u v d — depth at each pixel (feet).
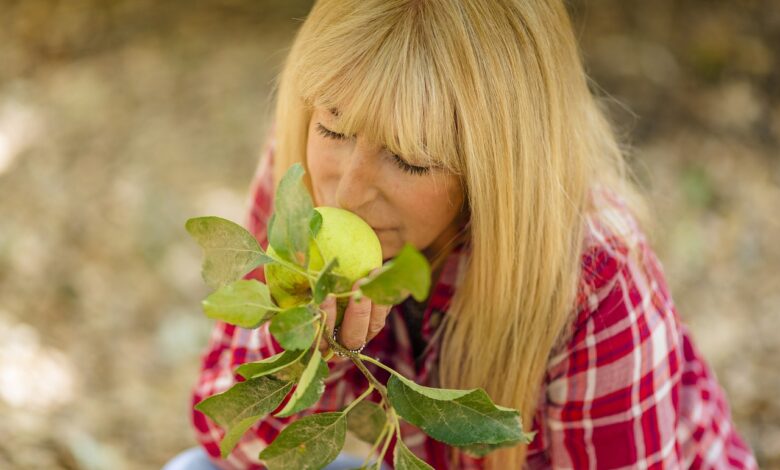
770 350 9.07
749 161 11.20
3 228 10.01
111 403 8.19
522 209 3.87
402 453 3.33
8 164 11.03
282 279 3.32
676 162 10.95
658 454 4.46
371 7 3.52
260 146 11.35
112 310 9.24
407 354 4.74
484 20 3.60
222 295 2.96
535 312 4.15
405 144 3.47
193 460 5.33
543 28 3.81
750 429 8.24
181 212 10.36
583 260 4.23
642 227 5.00
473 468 4.76
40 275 9.50
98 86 12.25
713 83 12.12
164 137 11.48
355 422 4.07
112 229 10.15
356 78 3.46
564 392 4.38
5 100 12.01
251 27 13.28
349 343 3.37
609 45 12.41
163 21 13.33
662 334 4.37
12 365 8.34
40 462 7.16
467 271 4.24
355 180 3.61
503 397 4.40
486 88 3.60
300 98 3.81
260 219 5.18
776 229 10.43
